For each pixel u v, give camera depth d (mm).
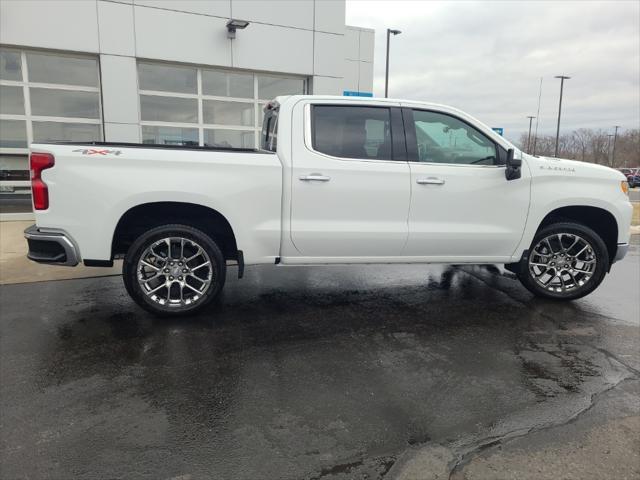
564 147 85188
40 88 9211
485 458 2447
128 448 2504
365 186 4375
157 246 4258
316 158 4320
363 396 3062
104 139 9547
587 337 4109
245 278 5984
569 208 4910
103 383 3193
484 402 3002
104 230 3986
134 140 9695
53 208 3918
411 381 3271
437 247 4625
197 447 2518
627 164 79250
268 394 3076
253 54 10359
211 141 10586
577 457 2459
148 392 3082
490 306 4938
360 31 23578
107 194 3945
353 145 4438
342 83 11281
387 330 4230
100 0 9047
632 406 2969
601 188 4836
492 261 4797
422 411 2887
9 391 3074
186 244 4355
